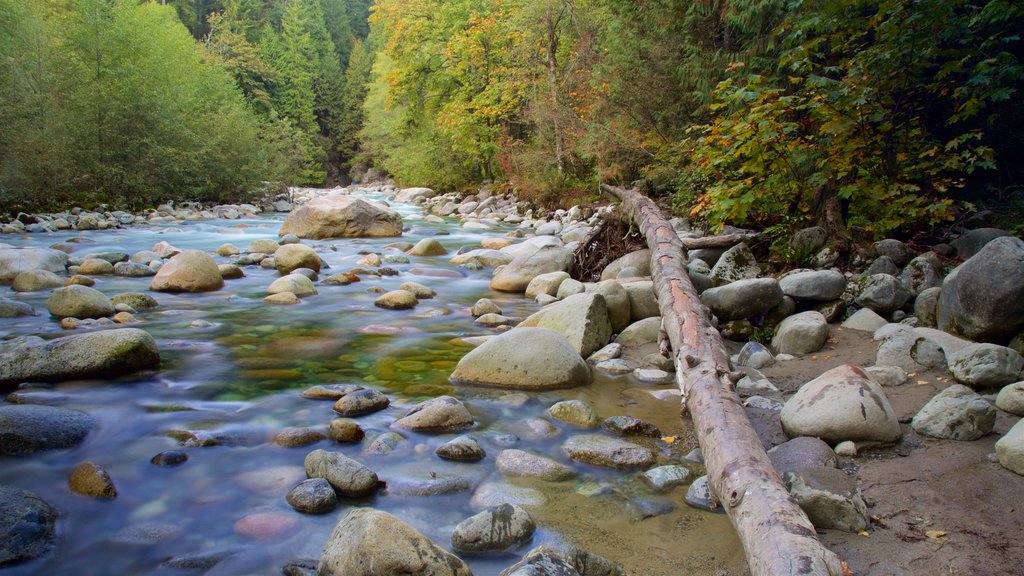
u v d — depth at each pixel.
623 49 13.81
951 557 2.19
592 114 15.52
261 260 9.71
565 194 17.98
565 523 2.60
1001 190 8.32
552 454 3.30
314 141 53.16
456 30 25.45
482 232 15.26
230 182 22.55
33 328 5.55
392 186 41.94
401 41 27.48
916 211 6.53
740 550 2.40
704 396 3.29
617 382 4.51
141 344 4.42
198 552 2.37
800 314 5.15
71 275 8.45
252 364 4.72
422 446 3.33
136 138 18.50
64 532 2.48
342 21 68.12
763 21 10.40
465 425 3.61
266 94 46.12
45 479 2.86
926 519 2.44
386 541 2.07
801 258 6.79
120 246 11.51
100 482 2.77
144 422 3.52
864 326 5.12
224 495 2.78
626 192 9.85
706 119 12.65
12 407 3.29
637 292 5.97
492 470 3.08
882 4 6.41
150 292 7.47
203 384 4.20
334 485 2.82
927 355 4.12
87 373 4.18
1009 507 2.45
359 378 4.46
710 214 8.10
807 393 3.37
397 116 40.22
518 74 20.89
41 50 16.70
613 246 8.46
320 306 6.92
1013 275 3.95
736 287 5.41
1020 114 8.29
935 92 7.89
